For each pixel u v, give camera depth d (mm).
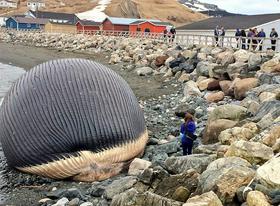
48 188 12719
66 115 13195
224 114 14625
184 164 11141
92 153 13133
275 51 27844
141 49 42000
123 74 33094
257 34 34781
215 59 29047
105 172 13250
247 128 12789
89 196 11672
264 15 52844
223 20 56469
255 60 23953
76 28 91750
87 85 13609
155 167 11336
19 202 11836
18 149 13492
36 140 13219
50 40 72812
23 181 13258
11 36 88812
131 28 74938
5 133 13766
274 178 8297
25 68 44906
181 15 158000
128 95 14375
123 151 13484
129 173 12844
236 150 10375
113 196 10688
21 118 13461
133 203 9414
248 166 9555
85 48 57406
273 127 11883
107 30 77438
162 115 19922
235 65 23531
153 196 9273
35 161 13320
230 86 21234
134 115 14188
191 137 13195
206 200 8117
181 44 40812
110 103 13586
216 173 9250
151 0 163375
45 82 13625
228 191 8695
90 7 145625
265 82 20109
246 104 16312
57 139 13094
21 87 13898
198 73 26453
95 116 13266
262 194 7957
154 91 25922
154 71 32250
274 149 10523
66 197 11695
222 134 12961
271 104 14688
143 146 14477
